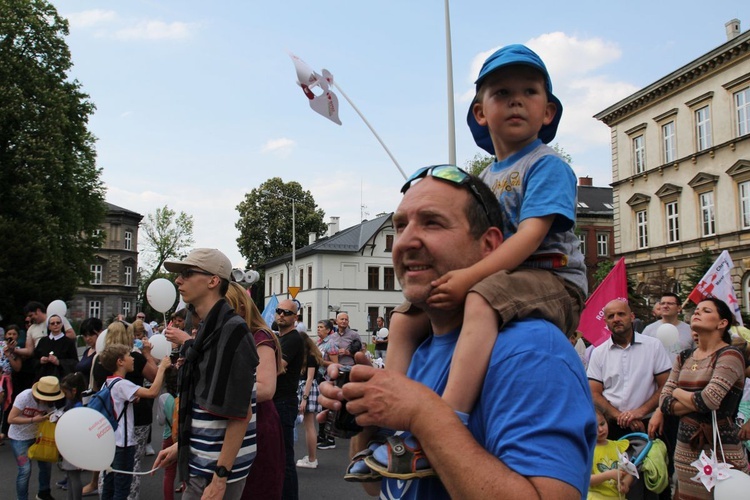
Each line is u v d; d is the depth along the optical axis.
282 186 62.75
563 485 1.05
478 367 1.22
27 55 29.03
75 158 30.25
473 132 1.93
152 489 6.81
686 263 30.27
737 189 27.56
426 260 1.36
